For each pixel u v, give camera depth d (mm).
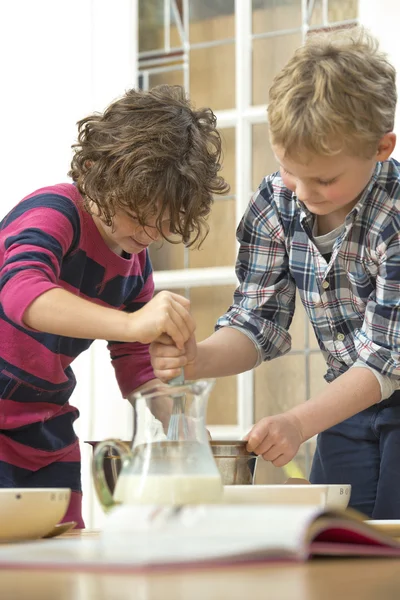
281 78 1403
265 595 521
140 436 977
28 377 1626
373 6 2668
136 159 1505
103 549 717
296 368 2695
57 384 1676
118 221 1570
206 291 2840
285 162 1372
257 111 2816
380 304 1572
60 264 1506
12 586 571
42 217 1507
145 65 2979
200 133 1637
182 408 982
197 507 771
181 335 1283
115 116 1628
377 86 1382
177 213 1521
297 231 1685
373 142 1368
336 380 1545
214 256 2834
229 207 2828
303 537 680
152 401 980
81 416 2881
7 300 1339
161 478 940
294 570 640
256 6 2846
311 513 711
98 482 1003
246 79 2840
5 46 3051
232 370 1660
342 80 1339
